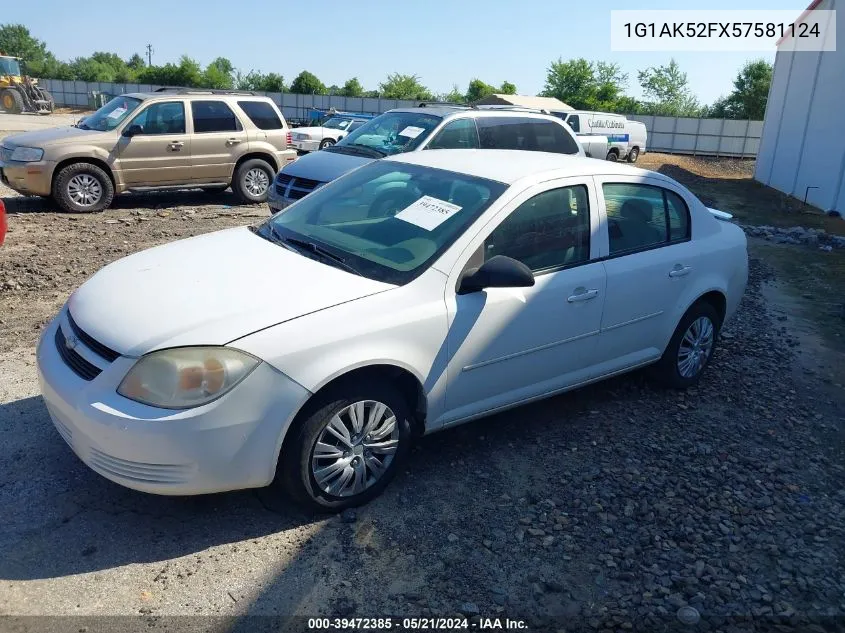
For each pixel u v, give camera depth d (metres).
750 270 9.85
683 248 4.90
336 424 3.28
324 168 8.49
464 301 3.63
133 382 2.93
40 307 6.04
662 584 3.13
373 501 3.55
